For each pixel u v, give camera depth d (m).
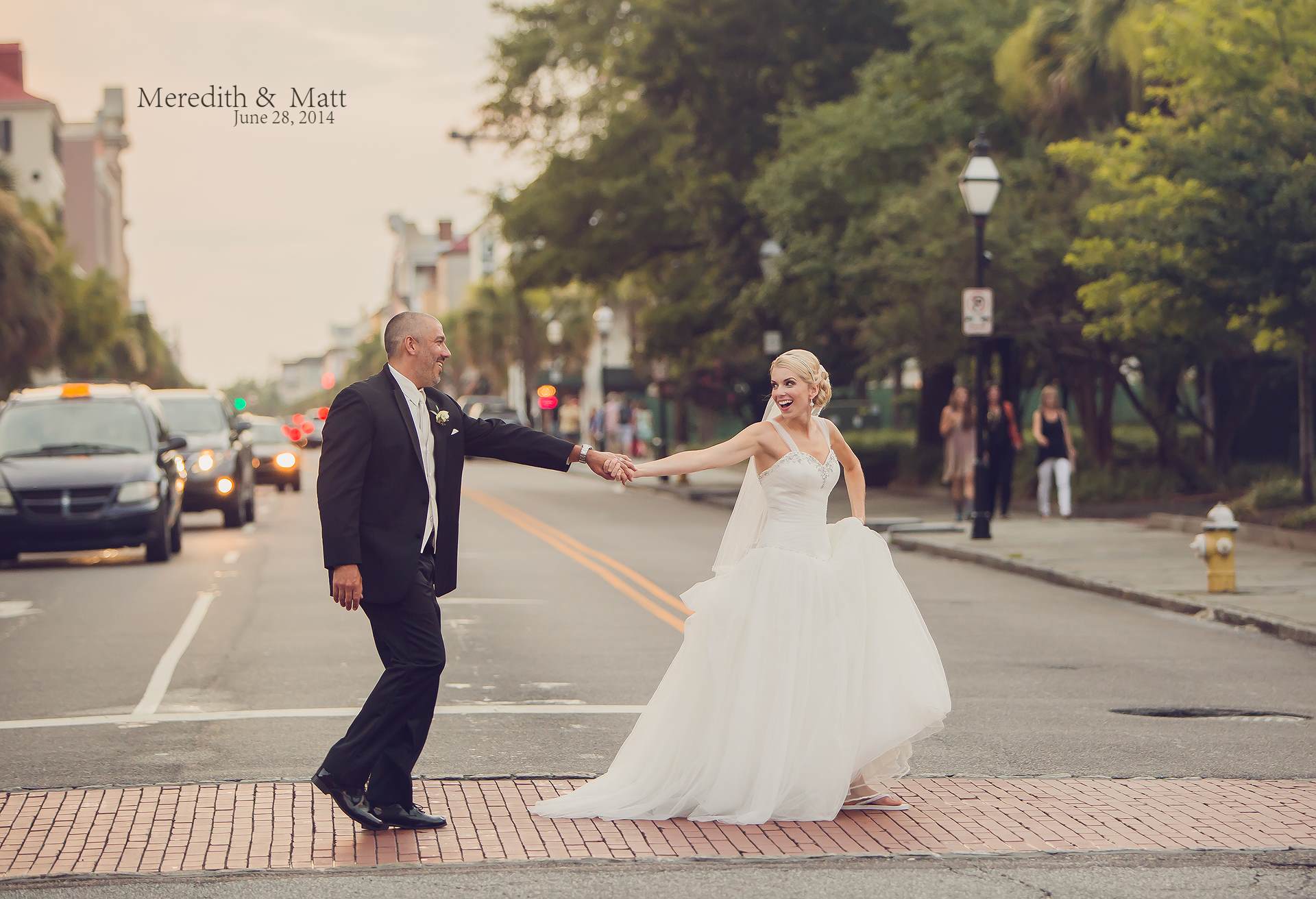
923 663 11.23
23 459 31.88
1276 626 21.27
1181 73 34.12
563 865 9.85
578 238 62.03
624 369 118.50
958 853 10.16
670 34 56.44
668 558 32.56
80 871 9.70
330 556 10.30
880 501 48.66
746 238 60.38
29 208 94.75
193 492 40.97
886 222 43.81
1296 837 10.62
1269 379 48.03
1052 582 27.91
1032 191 44.59
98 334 100.69
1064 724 14.84
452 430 10.84
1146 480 44.66
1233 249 30.61
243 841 10.41
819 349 58.84
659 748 11.17
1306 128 30.64
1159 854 10.14
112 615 23.64
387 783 10.62
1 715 15.53
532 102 61.94
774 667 10.99
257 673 18.03
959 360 49.12
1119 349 44.44
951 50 46.97
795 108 51.47
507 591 26.28
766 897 9.20
